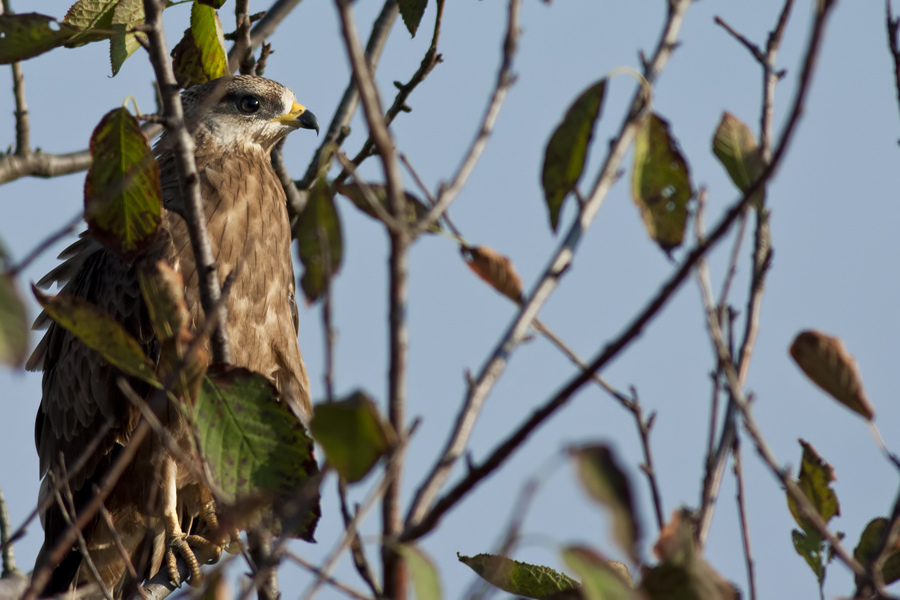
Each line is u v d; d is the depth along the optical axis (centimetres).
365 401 415
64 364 1149
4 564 724
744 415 490
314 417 419
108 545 1073
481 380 475
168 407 1023
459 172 468
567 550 419
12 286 434
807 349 507
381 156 418
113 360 550
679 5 540
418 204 545
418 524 426
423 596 413
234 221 1111
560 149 512
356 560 488
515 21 488
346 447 423
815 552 608
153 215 635
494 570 596
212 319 533
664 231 532
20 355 433
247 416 588
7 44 648
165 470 1047
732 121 561
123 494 1069
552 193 515
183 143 621
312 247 490
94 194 627
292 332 1160
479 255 536
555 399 421
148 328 1093
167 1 898
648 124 527
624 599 416
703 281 518
